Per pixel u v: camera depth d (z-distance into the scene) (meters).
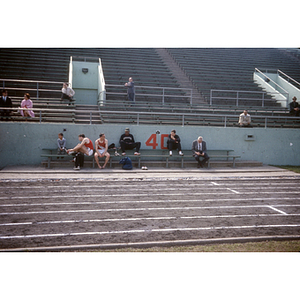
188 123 15.34
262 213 6.70
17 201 7.20
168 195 8.14
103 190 8.53
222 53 29.36
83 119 14.58
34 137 12.41
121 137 12.84
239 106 18.86
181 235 5.25
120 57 24.33
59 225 5.64
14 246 4.66
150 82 20.11
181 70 23.80
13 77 17.84
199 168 12.70
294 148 14.96
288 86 22.47
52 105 15.09
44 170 11.02
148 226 5.69
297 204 7.50
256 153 14.65
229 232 5.46
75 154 11.46
